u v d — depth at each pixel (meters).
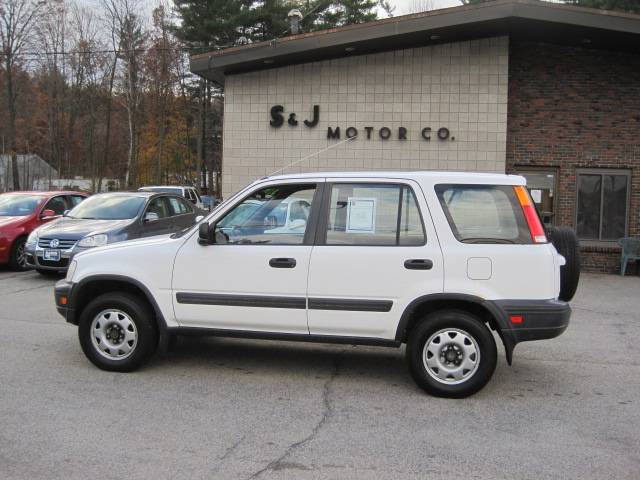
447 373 5.31
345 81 14.77
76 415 4.80
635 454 4.21
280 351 6.80
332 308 5.41
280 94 15.03
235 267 5.60
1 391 5.34
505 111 14.20
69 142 51.94
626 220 14.48
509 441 4.42
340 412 4.97
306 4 40.12
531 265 5.20
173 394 5.34
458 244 5.28
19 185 46.88
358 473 3.87
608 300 10.72
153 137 50.06
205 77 16.22
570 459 4.12
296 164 15.02
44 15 44.56
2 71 43.94
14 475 3.77
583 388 5.73
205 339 7.27
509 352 5.21
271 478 3.78
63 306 6.01
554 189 14.68
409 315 5.31
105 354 5.93
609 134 14.44
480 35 14.05
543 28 13.30
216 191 50.31
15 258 12.66
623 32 12.78
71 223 11.66
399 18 13.36
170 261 5.73
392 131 14.62
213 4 37.56
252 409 5.00
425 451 4.22
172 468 3.90
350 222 5.50
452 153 14.43
